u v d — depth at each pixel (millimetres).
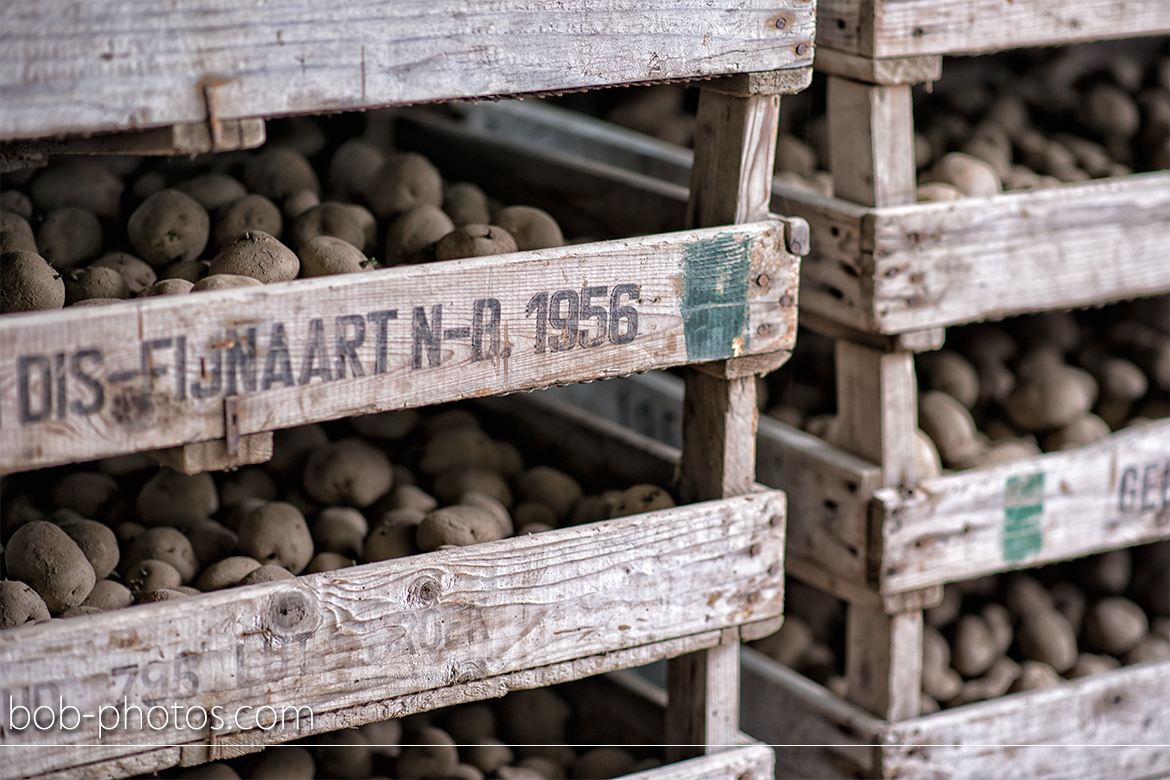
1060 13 2010
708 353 1696
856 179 2002
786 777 2285
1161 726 2326
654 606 1729
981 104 2809
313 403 1423
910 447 2066
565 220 2395
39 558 1593
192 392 1353
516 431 2367
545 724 2176
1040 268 2068
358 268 1692
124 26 1251
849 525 2068
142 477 1999
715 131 1734
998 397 2543
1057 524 2180
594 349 1598
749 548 1799
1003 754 2180
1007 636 2512
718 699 1885
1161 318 2678
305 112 1360
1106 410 2609
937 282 1982
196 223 1860
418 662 1564
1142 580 2660
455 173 2625
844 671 2500
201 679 1431
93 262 1858
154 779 1711
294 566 1847
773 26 1636
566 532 1643
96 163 2096
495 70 1457
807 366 2514
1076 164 2682
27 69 1217
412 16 1391
